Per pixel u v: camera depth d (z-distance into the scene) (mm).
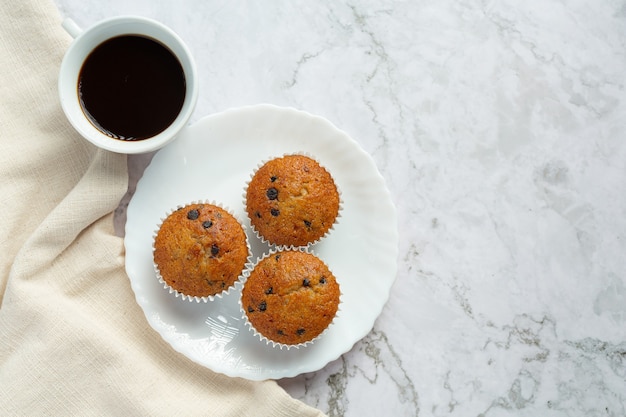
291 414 610
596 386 648
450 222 651
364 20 654
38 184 625
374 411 640
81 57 581
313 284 577
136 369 615
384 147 652
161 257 581
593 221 656
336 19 653
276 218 578
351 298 625
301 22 652
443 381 644
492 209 653
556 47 660
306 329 576
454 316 647
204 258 572
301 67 651
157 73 590
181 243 573
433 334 645
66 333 610
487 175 654
